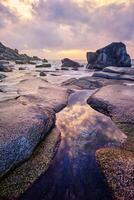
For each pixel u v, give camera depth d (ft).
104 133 38.70
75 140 36.27
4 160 25.67
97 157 30.58
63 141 35.76
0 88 73.31
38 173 27.27
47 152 31.60
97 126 41.78
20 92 67.00
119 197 22.95
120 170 26.40
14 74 124.98
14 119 33.40
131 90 62.64
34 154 30.68
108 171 26.78
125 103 49.14
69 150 33.06
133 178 24.76
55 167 28.86
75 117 46.42
